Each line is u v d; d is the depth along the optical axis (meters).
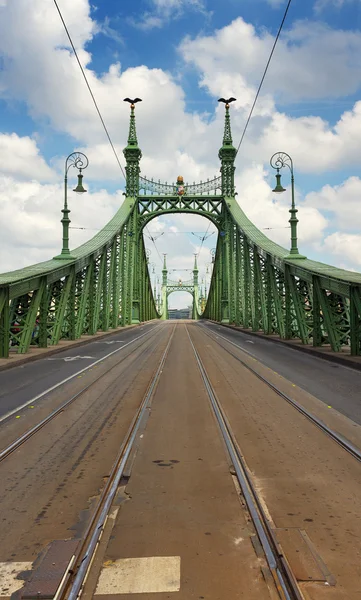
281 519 4.90
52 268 22.92
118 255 47.34
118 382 13.79
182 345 27.08
